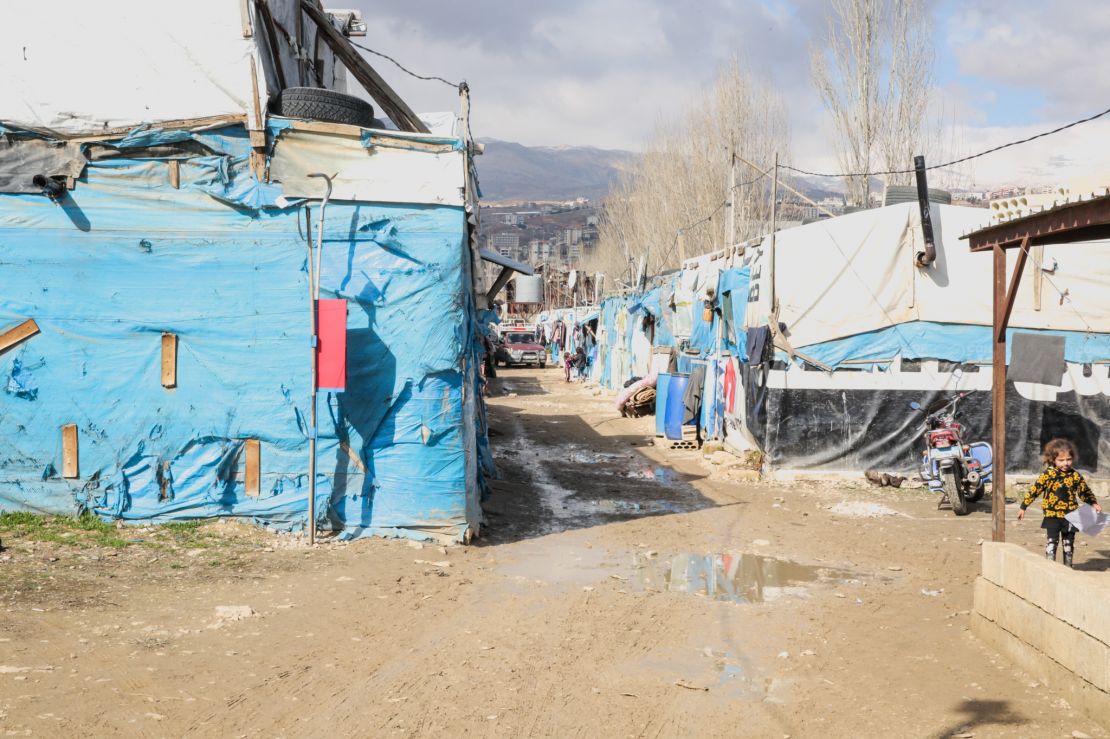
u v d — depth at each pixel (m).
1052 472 8.59
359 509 10.27
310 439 9.98
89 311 10.13
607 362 37.53
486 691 5.84
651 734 5.22
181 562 8.85
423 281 10.24
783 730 5.29
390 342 10.23
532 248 194.88
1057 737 5.11
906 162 29.73
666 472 16.45
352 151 10.25
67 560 8.67
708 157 39.53
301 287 10.21
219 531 10.05
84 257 10.12
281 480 10.25
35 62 10.02
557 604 8.02
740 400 17.17
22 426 10.10
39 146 10.05
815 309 15.05
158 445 10.20
